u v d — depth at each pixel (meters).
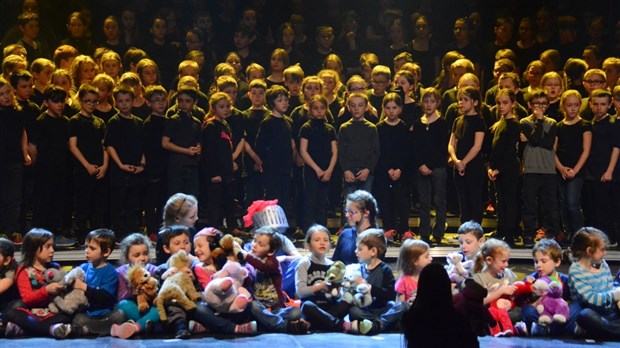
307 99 16.53
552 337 11.05
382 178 15.67
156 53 19.31
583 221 15.48
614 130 15.29
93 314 11.05
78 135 15.16
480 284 10.91
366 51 20.17
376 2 20.89
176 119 15.55
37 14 18.59
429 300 7.50
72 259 14.00
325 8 20.97
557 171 15.55
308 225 15.74
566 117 15.57
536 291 11.05
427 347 7.39
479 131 15.48
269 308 11.30
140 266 10.99
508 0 20.94
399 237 15.71
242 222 16.58
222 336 10.83
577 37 19.84
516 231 15.95
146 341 10.54
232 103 16.42
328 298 11.25
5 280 11.02
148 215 15.59
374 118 16.55
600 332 10.89
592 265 11.31
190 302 10.91
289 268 11.98
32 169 15.43
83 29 19.09
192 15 20.31
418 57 19.70
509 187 15.39
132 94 15.41
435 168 15.48
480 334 10.93
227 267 11.02
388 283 11.29
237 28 19.67
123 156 15.29
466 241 11.89
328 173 15.70
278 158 15.87
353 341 10.60
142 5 20.34
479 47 19.64
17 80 15.29
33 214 15.16
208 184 15.59
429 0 20.81
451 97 17.16
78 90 16.00
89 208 15.25
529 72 17.02
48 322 10.88
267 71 20.16
